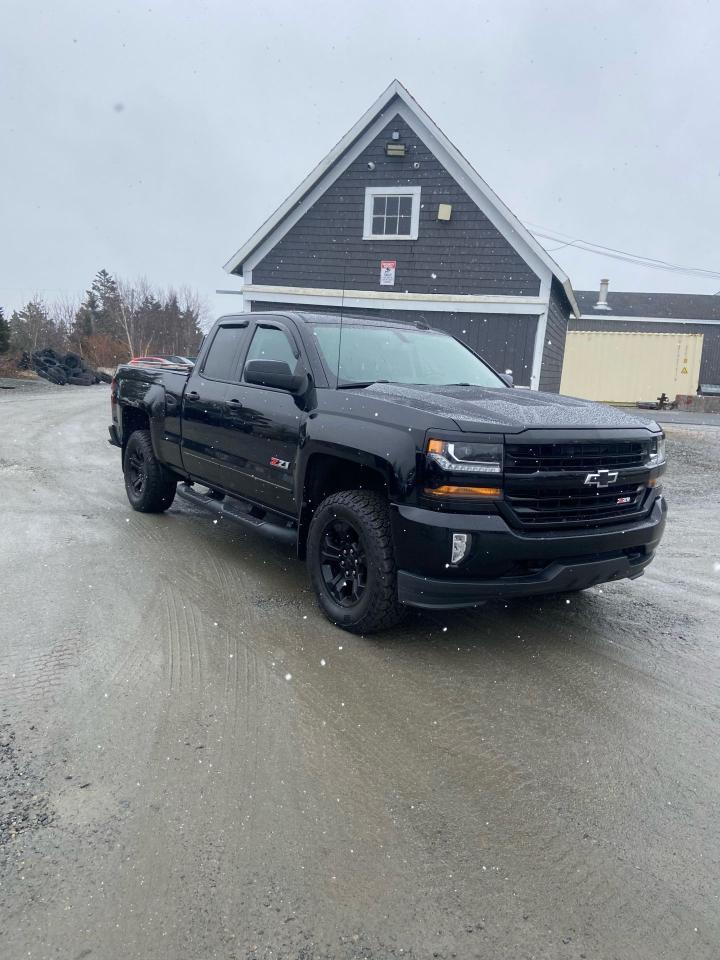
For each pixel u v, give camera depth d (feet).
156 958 5.49
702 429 53.62
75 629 11.76
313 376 13.23
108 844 6.70
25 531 17.87
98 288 225.76
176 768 7.95
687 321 112.98
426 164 48.24
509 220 46.91
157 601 13.23
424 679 10.39
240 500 15.64
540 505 10.62
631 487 11.68
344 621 11.94
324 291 50.88
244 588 14.16
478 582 10.46
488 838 6.98
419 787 7.76
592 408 12.46
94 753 8.20
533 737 8.89
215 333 17.56
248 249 51.16
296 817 7.18
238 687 9.92
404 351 15.07
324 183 50.19
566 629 12.64
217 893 6.15
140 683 9.94
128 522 19.26
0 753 8.13
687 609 13.91
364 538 11.32
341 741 8.63
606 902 6.19
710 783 8.01
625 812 7.45
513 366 48.55
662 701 9.95
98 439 36.88
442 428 10.32
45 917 5.85
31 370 96.37
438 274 49.21
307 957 5.54
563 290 50.62
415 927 5.86
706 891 6.35
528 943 5.73
